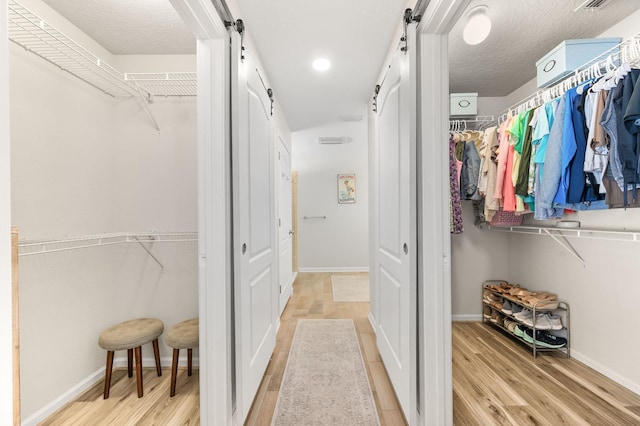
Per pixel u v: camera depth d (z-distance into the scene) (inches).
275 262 96.7
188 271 82.4
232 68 53.5
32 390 60.2
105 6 63.4
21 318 59.2
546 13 68.7
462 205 118.6
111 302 80.0
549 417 59.7
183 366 81.0
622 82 57.1
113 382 74.4
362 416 60.6
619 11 67.9
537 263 101.1
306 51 82.5
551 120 74.2
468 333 104.6
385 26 72.1
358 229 220.2
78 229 71.5
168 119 83.2
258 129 70.9
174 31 72.4
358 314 125.8
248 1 63.4
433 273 53.4
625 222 71.1
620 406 63.2
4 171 18.3
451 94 104.6
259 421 59.4
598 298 78.0
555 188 70.1
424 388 53.6
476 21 66.8
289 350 91.4
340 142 178.7
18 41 59.0
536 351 90.4
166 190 82.9
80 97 72.4
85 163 73.6
